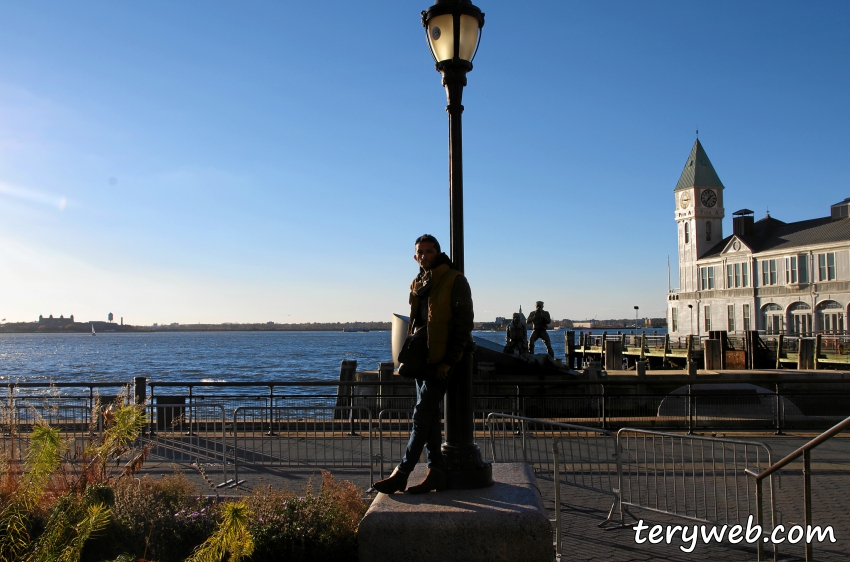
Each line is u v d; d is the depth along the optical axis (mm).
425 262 5586
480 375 21031
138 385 12883
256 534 5488
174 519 5711
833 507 8250
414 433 5543
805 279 59062
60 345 191875
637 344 59312
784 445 12789
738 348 47000
